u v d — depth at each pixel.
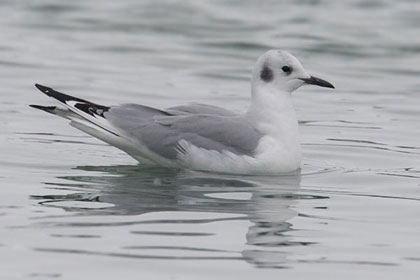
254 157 15.12
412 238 12.14
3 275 10.45
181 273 10.66
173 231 12.10
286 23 31.09
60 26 29.94
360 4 34.19
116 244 11.52
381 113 21.12
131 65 25.50
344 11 33.12
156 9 32.81
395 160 16.84
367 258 11.33
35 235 11.76
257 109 15.52
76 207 13.10
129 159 16.45
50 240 11.59
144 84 23.38
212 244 11.63
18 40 27.77
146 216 12.73
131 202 13.45
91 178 14.91
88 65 25.20
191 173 15.30
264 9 33.31
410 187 14.90
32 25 29.92
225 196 13.97
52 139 17.77
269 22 31.20
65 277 10.44
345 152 17.44
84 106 15.50
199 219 12.68
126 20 31.14
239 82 24.16
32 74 23.84
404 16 32.31
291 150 15.46
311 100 22.50
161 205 13.34
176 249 11.41
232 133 15.19
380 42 28.83
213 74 24.89
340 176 15.55
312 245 11.76
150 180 14.84
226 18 31.78
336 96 22.92
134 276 10.53
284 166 15.36
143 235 11.89
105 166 15.83
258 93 15.58
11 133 18.05
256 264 11.00
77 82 23.19
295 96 22.97
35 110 20.19
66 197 13.63
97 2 33.66
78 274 10.53
